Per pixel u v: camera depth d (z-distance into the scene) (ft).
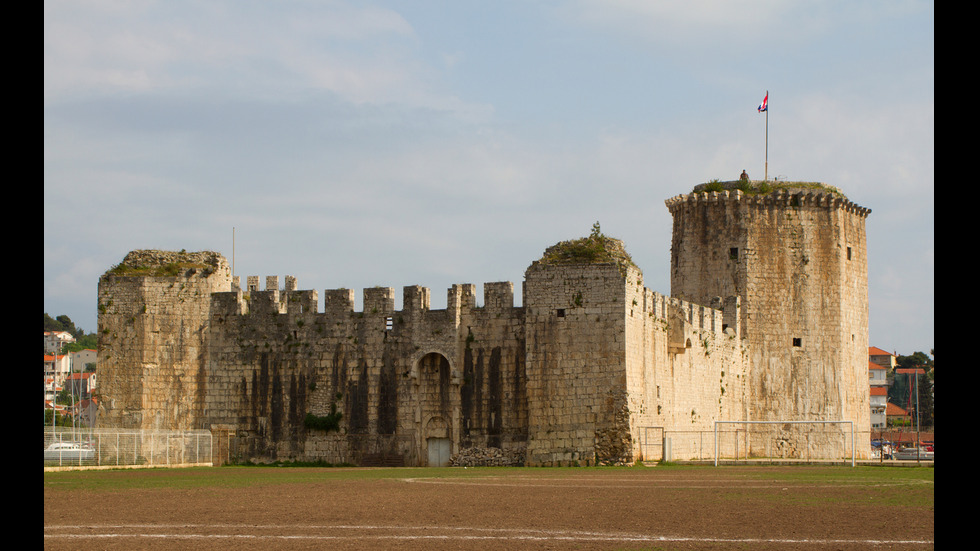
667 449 283.79
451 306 281.95
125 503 142.72
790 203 346.33
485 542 103.71
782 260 344.49
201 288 305.73
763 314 343.05
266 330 300.61
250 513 128.98
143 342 299.99
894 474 222.89
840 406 341.21
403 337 287.07
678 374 295.07
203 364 304.09
